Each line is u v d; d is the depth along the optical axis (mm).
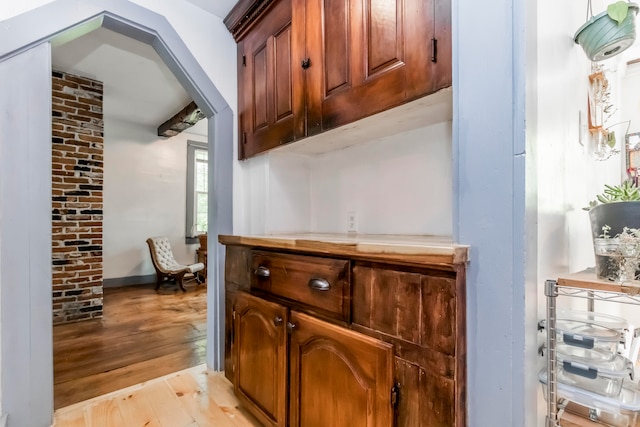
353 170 1812
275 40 1726
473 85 845
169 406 1627
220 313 2027
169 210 5703
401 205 1553
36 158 1452
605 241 823
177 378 1935
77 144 3322
